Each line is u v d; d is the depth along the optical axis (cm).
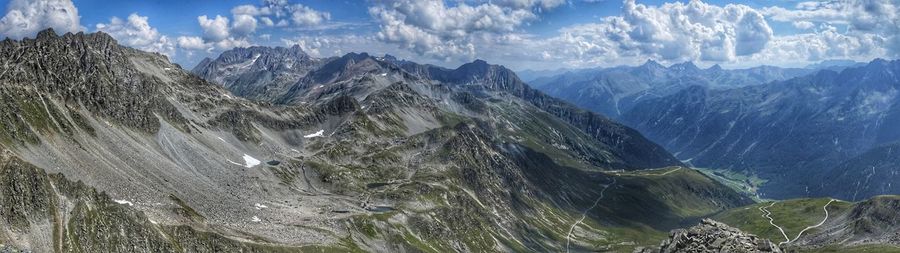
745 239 11731
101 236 16450
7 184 16462
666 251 12694
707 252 11569
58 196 17150
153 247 16888
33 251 15200
